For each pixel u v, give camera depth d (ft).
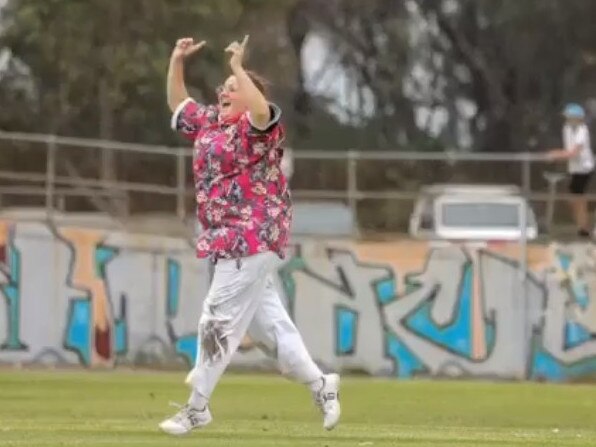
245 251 108.27
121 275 314.76
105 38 385.50
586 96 545.03
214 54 399.24
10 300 301.63
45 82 398.83
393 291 324.80
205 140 109.40
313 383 112.88
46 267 306.55
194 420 111.24
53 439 110.52
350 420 160.25
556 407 201.67
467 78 567.59
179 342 318.04
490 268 322.55
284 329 111.55
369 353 324.39
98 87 389.19
